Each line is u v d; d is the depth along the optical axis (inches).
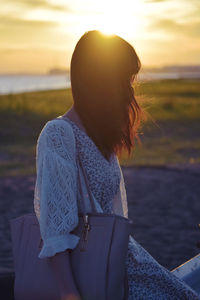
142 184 355.3
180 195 313.1
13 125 850.8
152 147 608.7
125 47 59.6
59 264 53.3
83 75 59.5
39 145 57.6
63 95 1520.7
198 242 74.4
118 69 59.2
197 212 267.1
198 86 2197.3
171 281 64.6
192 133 768.9
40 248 57.4
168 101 1125.7
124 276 59.6
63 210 54.5
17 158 562.3
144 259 63.9
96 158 60.2
